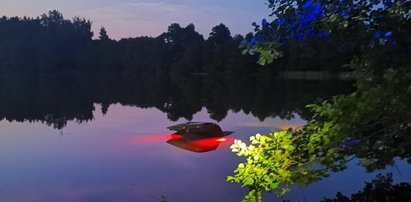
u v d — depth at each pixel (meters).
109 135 12.46
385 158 3.51
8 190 6.61
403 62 3.75
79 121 16.48
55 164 8.45
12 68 121.00
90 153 9.57
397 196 4.96
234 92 35.50
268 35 3.70
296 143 4.35
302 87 38.56
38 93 36.31
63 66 125.94
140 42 119.38
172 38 109.69
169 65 105.69
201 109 21.19
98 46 128.50
